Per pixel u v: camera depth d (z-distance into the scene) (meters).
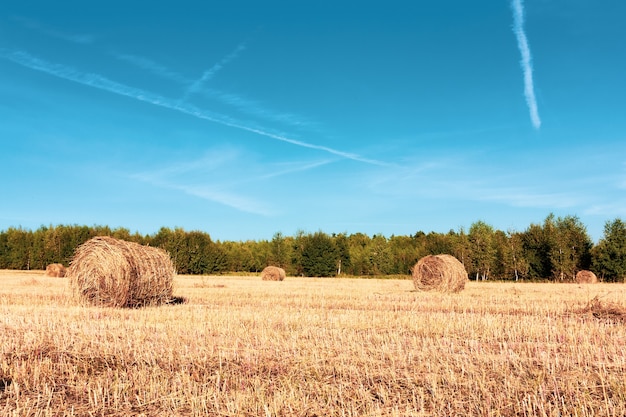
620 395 7.08
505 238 65.38
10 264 70.31
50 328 12.11
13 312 15.42
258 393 7.23
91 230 71.75
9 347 9.95
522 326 12.73
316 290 28.67
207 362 9.00
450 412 6.63
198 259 70.56
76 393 7.48
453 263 27.58
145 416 6.61
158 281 18.64
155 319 13.98
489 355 9.41
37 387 7.74
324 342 10.55
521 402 6.97
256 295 24.02
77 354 9.48
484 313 16.39
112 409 6.86
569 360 9.02
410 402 7.04
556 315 15.76
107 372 8.41
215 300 21.09
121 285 17.67
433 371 8.36
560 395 7.26
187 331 11.80
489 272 64.38
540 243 60.28
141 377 8.02
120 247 18.17
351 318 14.33
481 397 7.16
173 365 8.80
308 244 72.00
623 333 11.84
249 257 78.62
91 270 18.02
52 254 69.19
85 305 18.08
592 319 14.55
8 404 6.98
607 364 8.68
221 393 7.32
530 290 29.97
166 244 70.00
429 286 27.61
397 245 86.94
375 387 7.64
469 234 66.06
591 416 6.37
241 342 10.62
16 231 70.88
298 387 7.68
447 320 13.90
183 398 7.11
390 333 11.77
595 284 42.34
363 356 9.36
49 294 22.98
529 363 8.84
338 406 6.81
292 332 11.77
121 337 11.06
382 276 70.19
